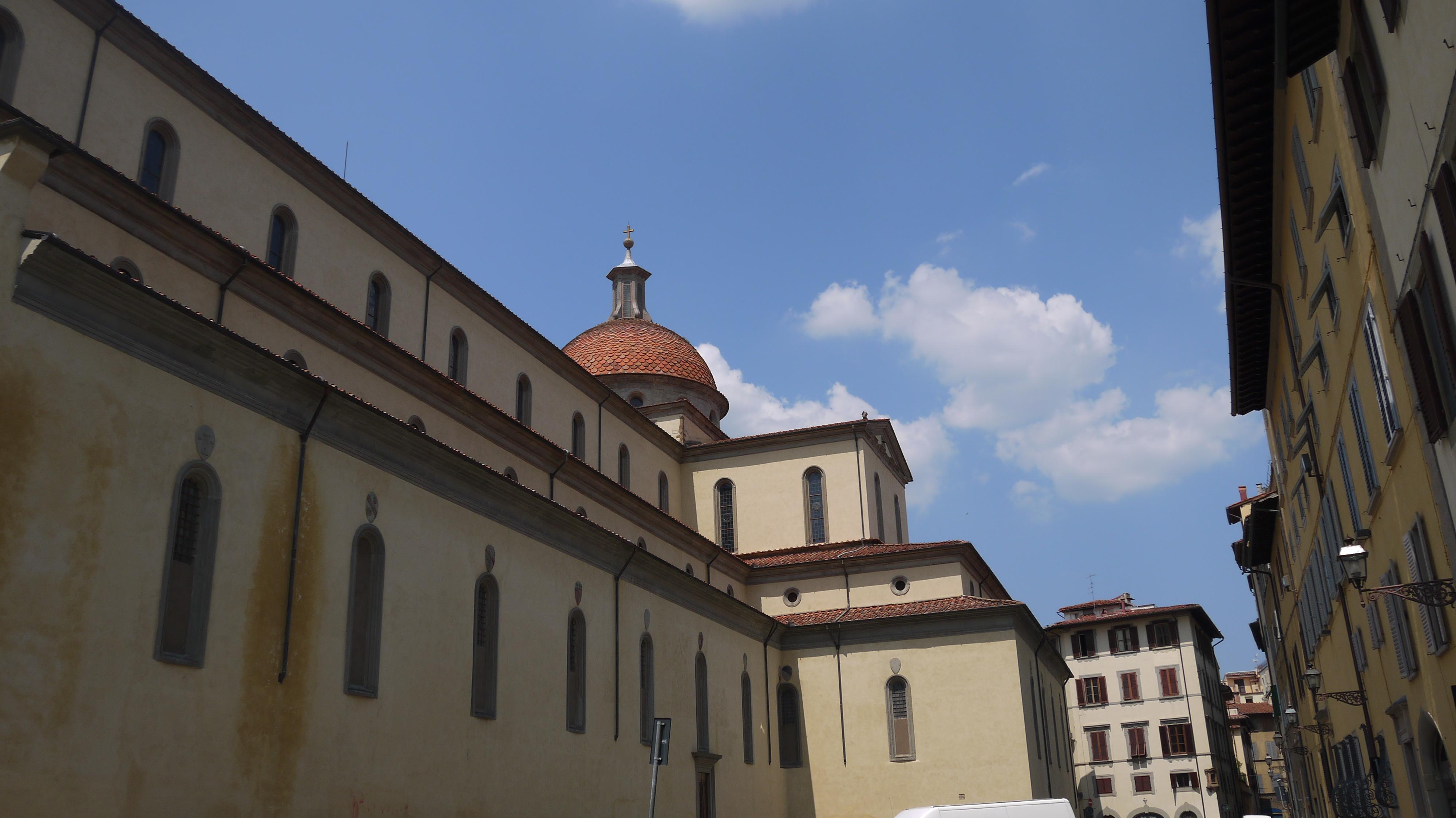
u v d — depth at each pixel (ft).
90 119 78.18
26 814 50.98
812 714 155.53
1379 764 82.48
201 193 87.56
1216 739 274.98
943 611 152.15
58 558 54.44
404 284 110.93
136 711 57.41
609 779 106.01
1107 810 266.16
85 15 78.95
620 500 137.90
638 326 201.16
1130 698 271.28
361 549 78.43
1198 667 266.16
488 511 93.15
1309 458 88.12
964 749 147.23
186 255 79.36
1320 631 104.37
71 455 55.98
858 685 154.81
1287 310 86.33
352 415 76.79
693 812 123.34
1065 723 198.08
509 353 128.67
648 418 174.29
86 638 55.26
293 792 67.41
